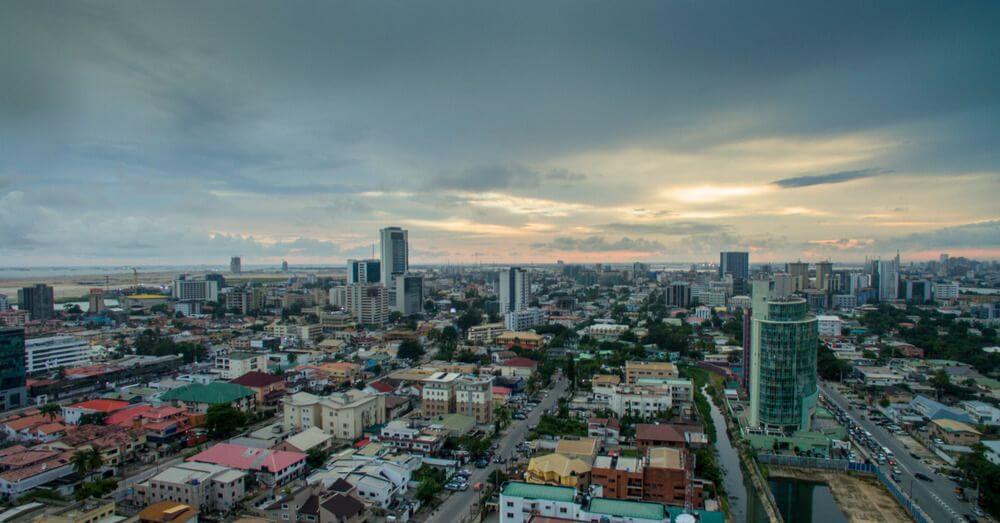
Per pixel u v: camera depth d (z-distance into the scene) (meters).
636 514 162.62
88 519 174.00
